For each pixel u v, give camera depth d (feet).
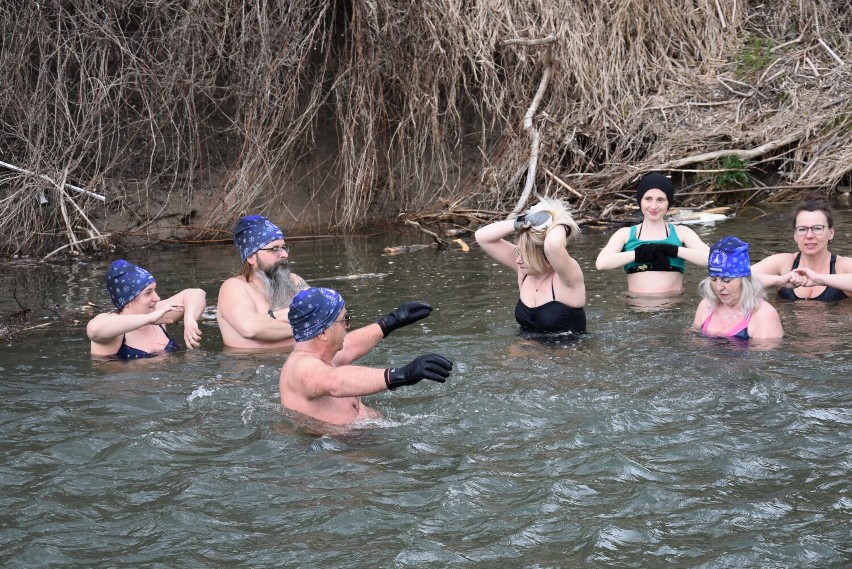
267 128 38.96
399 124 40.65
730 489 13.39
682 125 44.57
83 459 15.14
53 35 37.37
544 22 43.86
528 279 22.49
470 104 45.01
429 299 25.91
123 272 21.99
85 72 37.09
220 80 41.24
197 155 40.24
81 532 12.63
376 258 32.63
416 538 12.15
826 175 41.37
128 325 20.94
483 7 43.01
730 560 11.44
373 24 39.58
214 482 13.96
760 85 46.21
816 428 15.48
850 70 45.73
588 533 12.19
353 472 14.26
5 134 37.09
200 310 22.21
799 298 24.57
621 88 46.24
